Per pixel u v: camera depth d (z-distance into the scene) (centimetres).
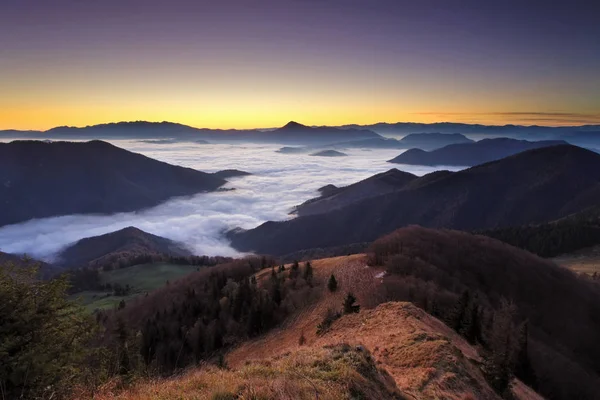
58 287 1100
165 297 8150
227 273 9025
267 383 916
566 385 4062
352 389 1017
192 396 859
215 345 5359
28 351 953
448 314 3825
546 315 6444
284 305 5891
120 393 973
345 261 7619
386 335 2400
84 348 1155
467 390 1633
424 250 7938
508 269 7662
